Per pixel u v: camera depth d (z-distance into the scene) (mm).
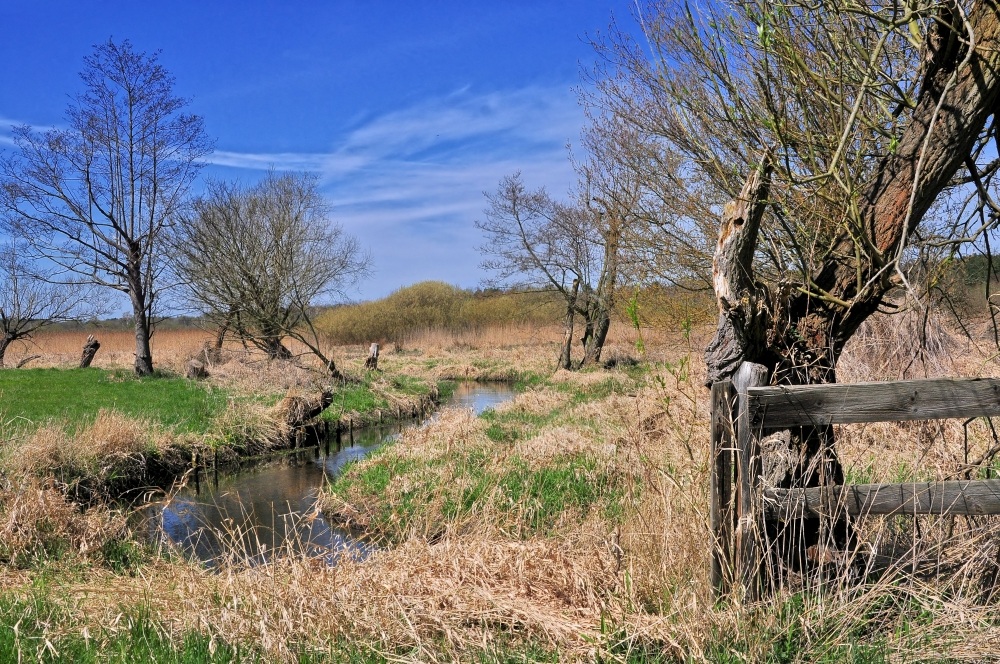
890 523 4660
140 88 24906
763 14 4965
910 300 4844
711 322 10531
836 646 3691
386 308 46625
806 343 4707
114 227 24844
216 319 25594
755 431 4004
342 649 4117
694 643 3689
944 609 3891
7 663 4020
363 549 7723
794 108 6375
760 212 4309
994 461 5309
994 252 4898
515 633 4297
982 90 4066
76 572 6363
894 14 4348
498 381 29156
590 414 14047
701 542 4391
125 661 4008
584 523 6387
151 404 17281
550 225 27281
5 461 9219
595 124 12617
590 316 28312
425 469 10516
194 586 4941
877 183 4562
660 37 7539
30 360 32688
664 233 11469
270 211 25016
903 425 6996
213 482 12336
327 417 17500
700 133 7672
